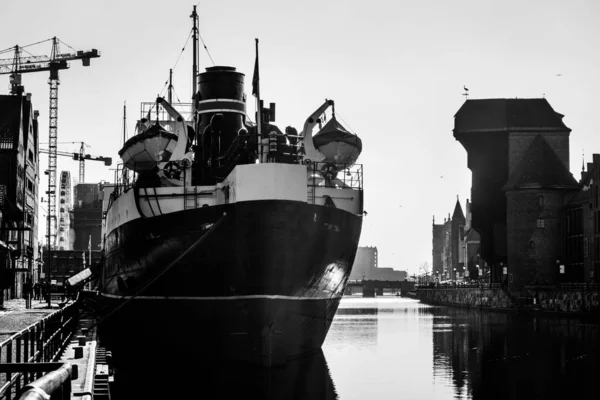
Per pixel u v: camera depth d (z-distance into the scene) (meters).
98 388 21.53
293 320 39.44
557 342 59.28
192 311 39.78
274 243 37.22
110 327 51.12
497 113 128.00
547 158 123.19
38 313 47.53
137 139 43.53
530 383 38.97
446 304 158.88
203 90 46.06
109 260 51.38
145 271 42.38
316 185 43.66
